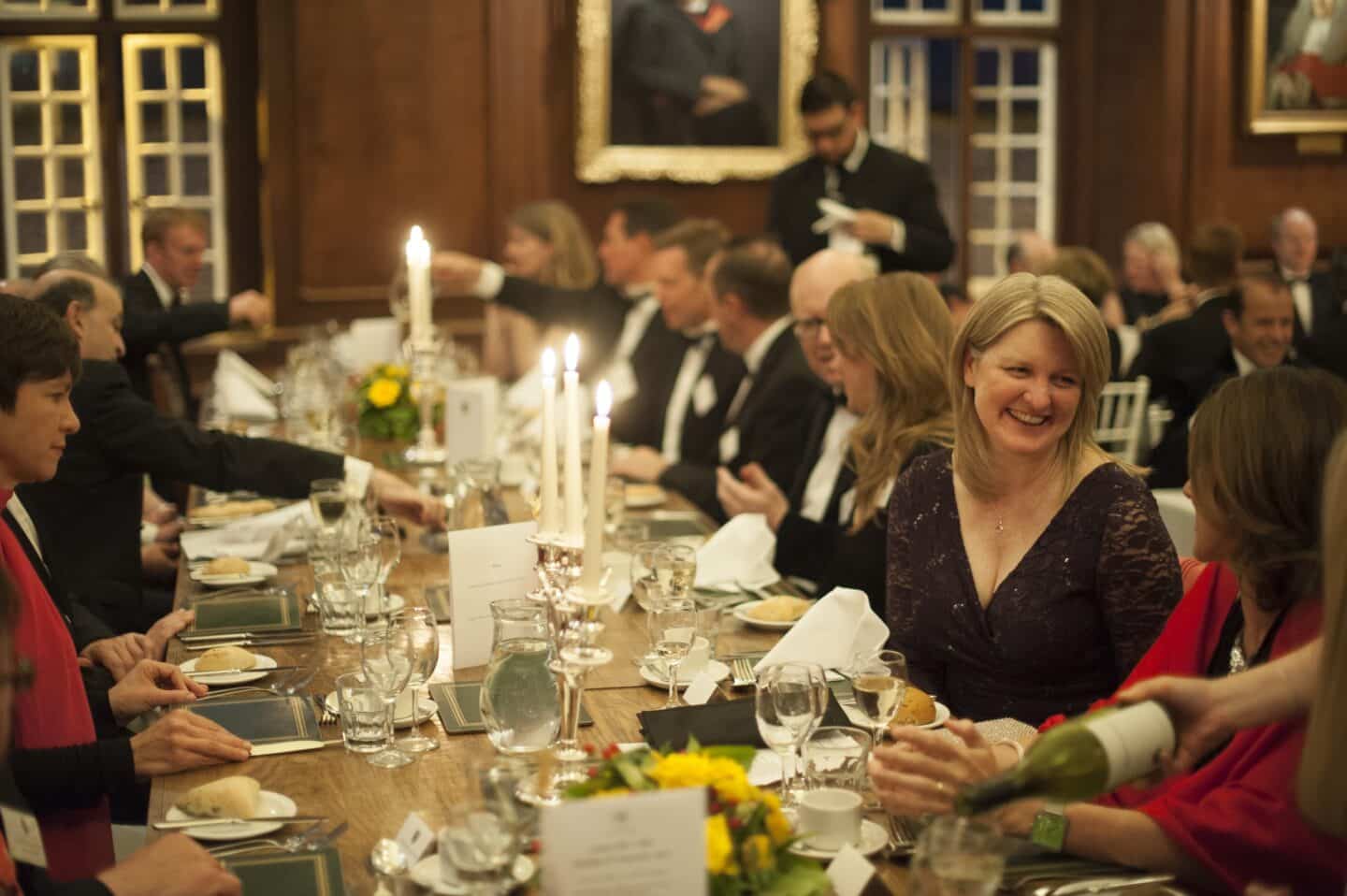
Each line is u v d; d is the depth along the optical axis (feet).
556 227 20.43
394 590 9.56
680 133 25.25
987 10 27.45
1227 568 6.16
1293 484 5.42
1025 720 7.66
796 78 25.41
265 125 23.53
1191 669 6.18
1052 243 28.19
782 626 8.55
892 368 9.23
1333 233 28.12
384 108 23.91
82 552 11.35
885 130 27.50
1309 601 5.56
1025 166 28.07
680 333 17.19
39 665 6.98
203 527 11.53
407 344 14.07
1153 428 18.71
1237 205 27.63
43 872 5.53
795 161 25.59
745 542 9.70
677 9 24.90
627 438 17.52
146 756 6.44
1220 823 5.24
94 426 11.12
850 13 25.48
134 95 24.18
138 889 5.10
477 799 4.70
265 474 11.18
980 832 4.41
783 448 13.19
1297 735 5.21
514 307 19.53
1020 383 7.34
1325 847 5.10
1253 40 26.99
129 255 24.50
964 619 7.73
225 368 17.84
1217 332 18.52
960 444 7.75
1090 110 27.94
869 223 20.74
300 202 23.79
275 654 8.19
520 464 13.74
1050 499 7.60
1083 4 27.63
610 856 4.21
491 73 24.30
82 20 23.85
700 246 16.14
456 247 24.54
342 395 17.74
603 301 19.58
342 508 9.43
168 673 7.55
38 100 23.93
